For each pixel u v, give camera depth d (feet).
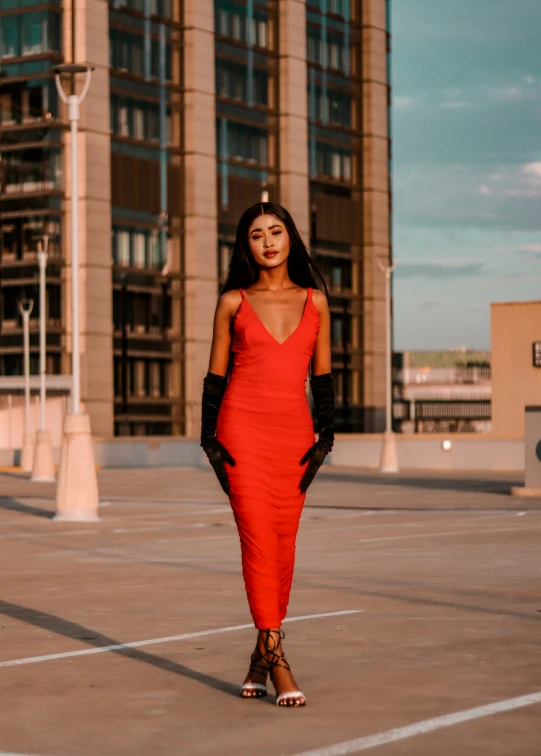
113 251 289.53
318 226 337.93
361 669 25.84
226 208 314.76
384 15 357.61
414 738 19.80
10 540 61.11
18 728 20.89
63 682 24.84
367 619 33.14
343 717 21.34
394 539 60.54
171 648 28.86
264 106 326.85
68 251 281.33
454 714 21.49
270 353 22.36
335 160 345.72
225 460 22.35
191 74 305.94
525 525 69.87
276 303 22.65
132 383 292.20
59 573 46.11
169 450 215.92
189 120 305.94
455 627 31.71
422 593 38.93
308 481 22.45
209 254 308.19
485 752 18.89
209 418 22.76
